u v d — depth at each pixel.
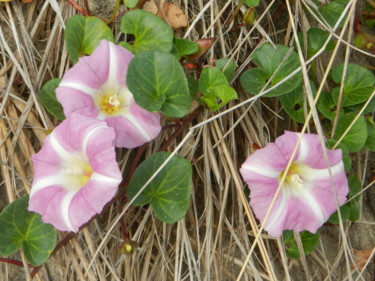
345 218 0.18
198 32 0.19
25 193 0.17
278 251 0.19
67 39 0.17
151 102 0.16
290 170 0.16
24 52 0.18
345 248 0.17
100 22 0.18
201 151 0.19
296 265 0.19
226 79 0.17
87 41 0.18
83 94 0.16
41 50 0.19
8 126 0.18
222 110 0.18
